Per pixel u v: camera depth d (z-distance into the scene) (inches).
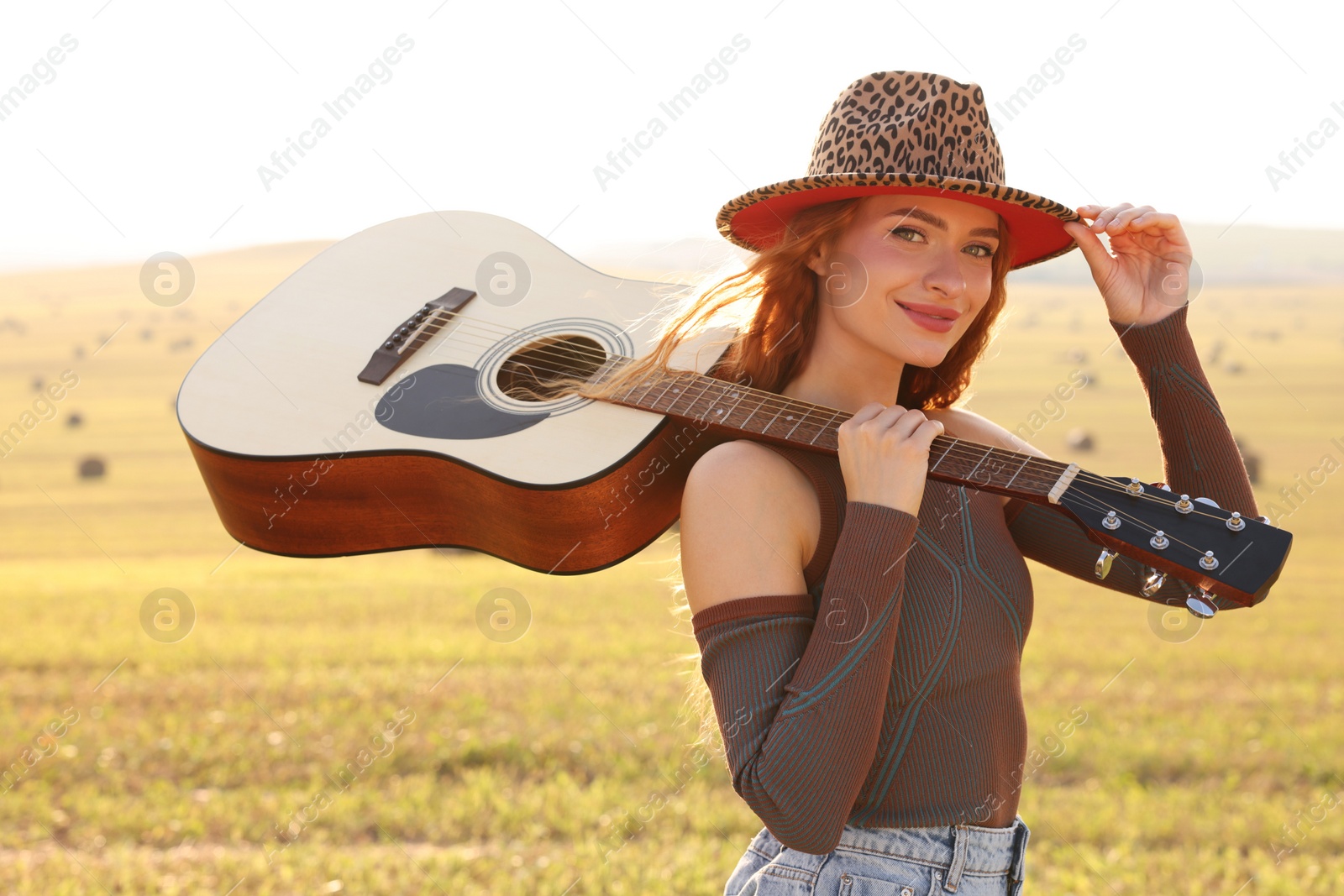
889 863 55.5
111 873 181.3
